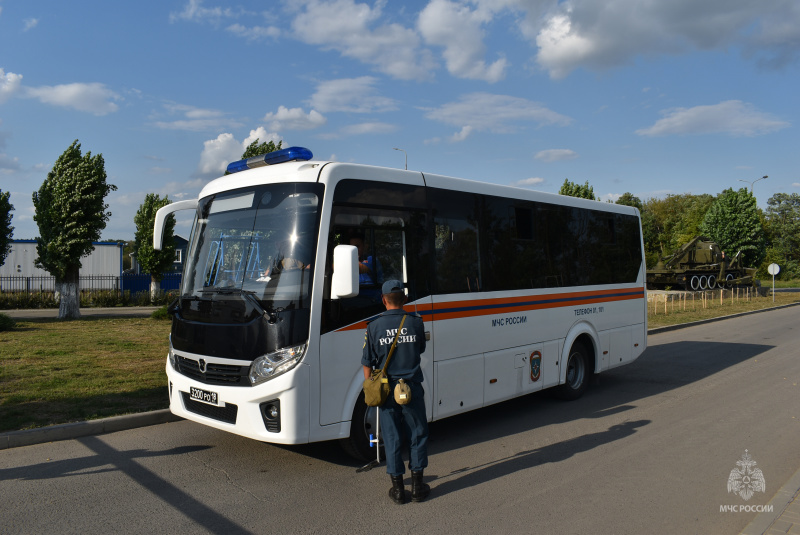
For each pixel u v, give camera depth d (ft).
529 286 23.43
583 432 21.65
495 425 22.74
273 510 14.16
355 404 16.78
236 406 15.80
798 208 315.78
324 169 16.33
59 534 12.73
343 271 14.99
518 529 13.19
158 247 19.12
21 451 18.52
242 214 17.30
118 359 32.83
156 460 17.84
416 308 18.30
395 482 14.61
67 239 62.54
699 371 35.55
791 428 22.13
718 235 179.83
